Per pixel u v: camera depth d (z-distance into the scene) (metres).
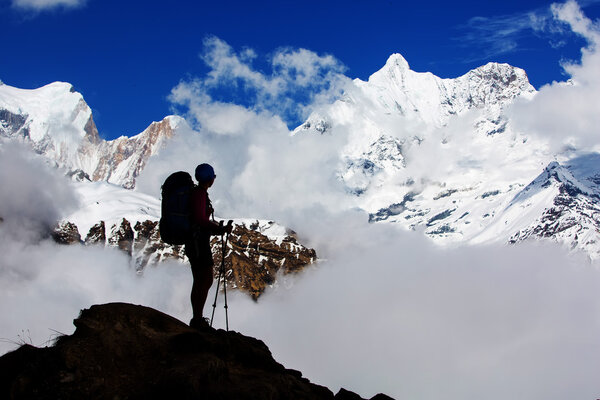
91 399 7.79
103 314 8.98
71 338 8.66
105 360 8.28
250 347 9.91
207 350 9.12
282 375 9.35
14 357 8.58
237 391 8.25
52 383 7.82
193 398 7.84
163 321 9.51
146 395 7.99
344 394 10.30
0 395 8.07
